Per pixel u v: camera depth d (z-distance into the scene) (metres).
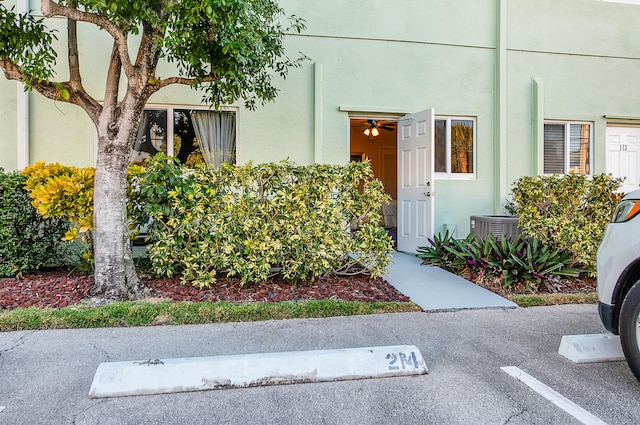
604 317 2.55
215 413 2.08
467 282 4.63
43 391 2.26
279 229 4.20
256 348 2.84
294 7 6.20
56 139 5.56
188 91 5.88
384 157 11.04
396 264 5.62
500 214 6.77
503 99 6.79
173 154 5.96
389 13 6.48
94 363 2.60
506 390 2.30
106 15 3.35
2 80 5.38
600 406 2.14
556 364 2.63
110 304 3.52
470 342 2.99
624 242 2.47
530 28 6.91
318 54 6.29
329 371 2.44
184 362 2.39
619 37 7.20
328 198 4.30
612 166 7.40
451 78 6.72
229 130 6.13
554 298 4.02
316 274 4.31
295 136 6.23
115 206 3.80
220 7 3.19
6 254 4.34
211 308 3.47
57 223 4.68
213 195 4.12
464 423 1.99
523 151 6.94
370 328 3.25
